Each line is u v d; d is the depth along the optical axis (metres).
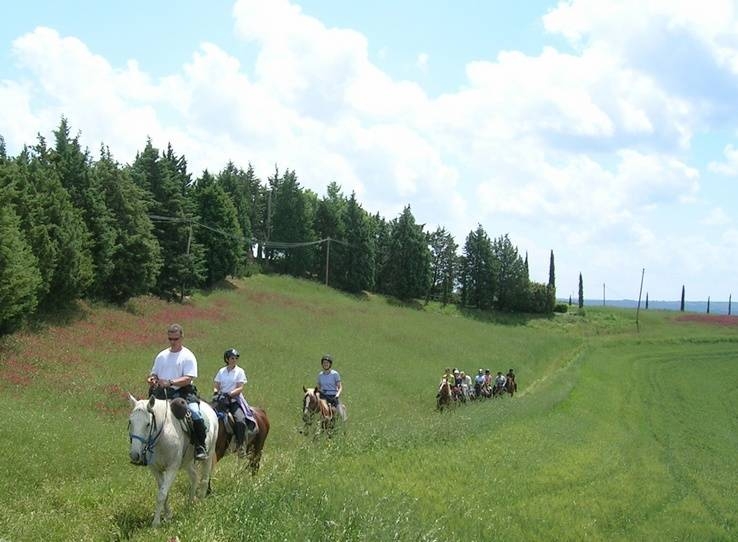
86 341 33.12
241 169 111.56
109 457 15.35
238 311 53.81
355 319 60.62
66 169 45.03
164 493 9.80
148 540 8.80
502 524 12.38
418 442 18.36
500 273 103.69
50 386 24.36
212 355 34.75
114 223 46.53
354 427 18.80
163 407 10.08
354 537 9.33
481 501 13.67
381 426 19.83
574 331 92.19
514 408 29.14
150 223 49.09
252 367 33.16
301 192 94.25
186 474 13.32
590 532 13.30
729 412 46.69
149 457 9.77
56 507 11.45
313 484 11.16
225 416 11.88
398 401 32.41
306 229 93.38
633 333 91.50
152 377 10.76
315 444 15.66
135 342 34.94
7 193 30.20
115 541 9.33
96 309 41.56
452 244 107.69
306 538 8.80
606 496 16.61
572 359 63.88
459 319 76.69
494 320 94.19
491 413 26.11
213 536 8.53
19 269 29.16
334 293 82.12
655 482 20.00
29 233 35.41
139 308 45.41
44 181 39.59
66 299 38.78
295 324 51.97
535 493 15.66
